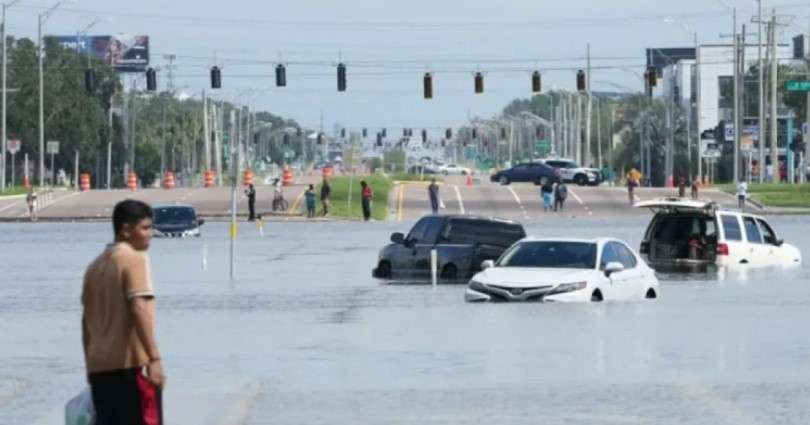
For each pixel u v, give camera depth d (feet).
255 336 208.95
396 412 136.98
